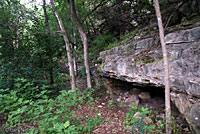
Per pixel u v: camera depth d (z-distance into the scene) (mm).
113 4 7445
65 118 3551
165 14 4500
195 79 2389
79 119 3693
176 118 3123
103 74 5777
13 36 5598
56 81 6887
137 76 3826
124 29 7641
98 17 8367
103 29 8719
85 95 5500
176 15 4051
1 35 5352
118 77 4762
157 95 4535
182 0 4203
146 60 3613
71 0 5531
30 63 5883
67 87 6867
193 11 3613
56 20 7625
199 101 2293
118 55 4926
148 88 4547
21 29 5879
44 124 2922
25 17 5969
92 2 7949
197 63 2389
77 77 8039
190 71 2518
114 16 7656
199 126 2094
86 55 5945
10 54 5566
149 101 4352
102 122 3523
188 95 2551
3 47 5383
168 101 2496
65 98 4664
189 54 2617
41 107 3572
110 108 4484
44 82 5852
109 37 7191
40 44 6223
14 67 5488
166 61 2457
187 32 2799
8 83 5035
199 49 2461
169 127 2508
